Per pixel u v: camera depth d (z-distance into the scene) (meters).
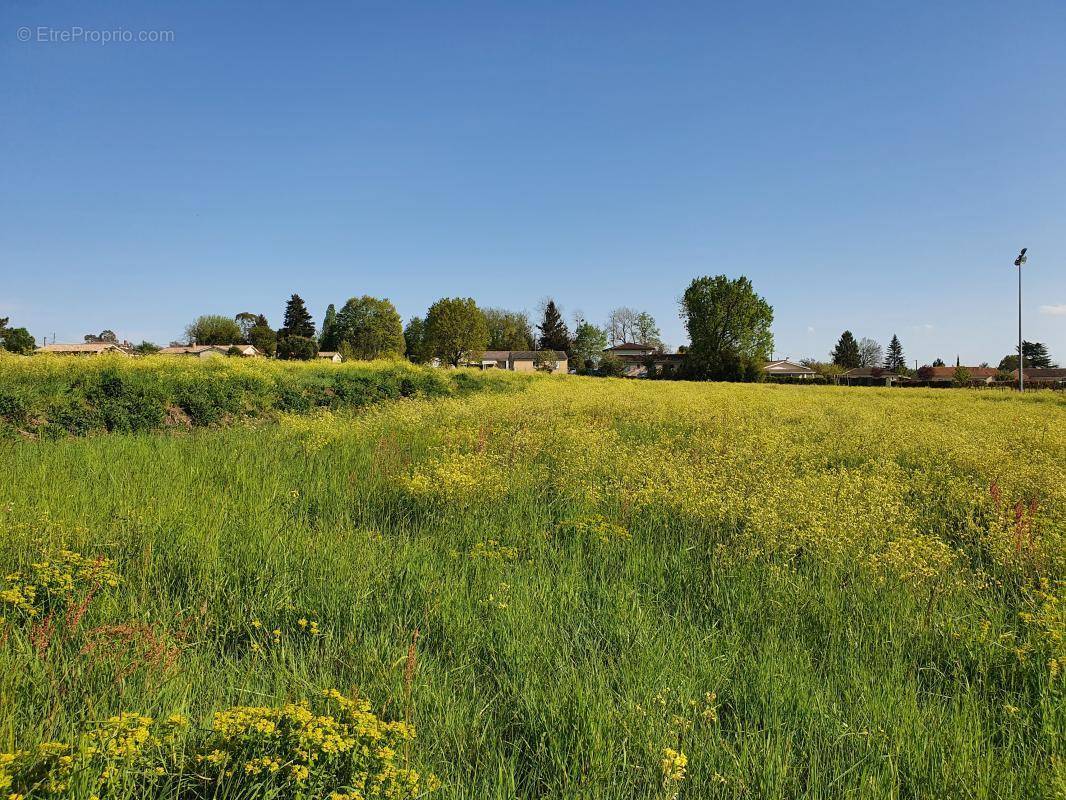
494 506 7.17
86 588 4.29
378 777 2.51
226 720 2.66
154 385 15.29
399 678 3.46
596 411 17.81
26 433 11.09
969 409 22.25
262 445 10.20
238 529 5.57
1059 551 5.55
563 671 3.67
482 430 11.84
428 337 75.31
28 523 5.08
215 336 100.00
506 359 98.00
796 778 2.88
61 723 2.92
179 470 7.68
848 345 123.62
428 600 4.49
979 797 2.74
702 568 5.54
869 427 14.55
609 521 6.74
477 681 3.70
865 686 3.59
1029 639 4.10
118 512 5.69
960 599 4.86
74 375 15.49
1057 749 3.08
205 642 3.92
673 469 8.66
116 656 3.39
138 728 2.60
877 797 2.76
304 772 2.43
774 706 3.40
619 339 124.12
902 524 6.59
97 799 2.28
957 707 3.47
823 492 7.47
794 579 5.16
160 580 4.64
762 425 15.23
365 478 8.13
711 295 82.06
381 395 21.98
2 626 3.51
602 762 2.90
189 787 2.58
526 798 2.79
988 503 7.41
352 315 81.94
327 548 5.32
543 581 4.96
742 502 6.97
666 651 3.94
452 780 2.85
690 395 28.59
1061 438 12.80
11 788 2.27
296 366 28.03
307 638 4.07
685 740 3.08
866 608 4.73
